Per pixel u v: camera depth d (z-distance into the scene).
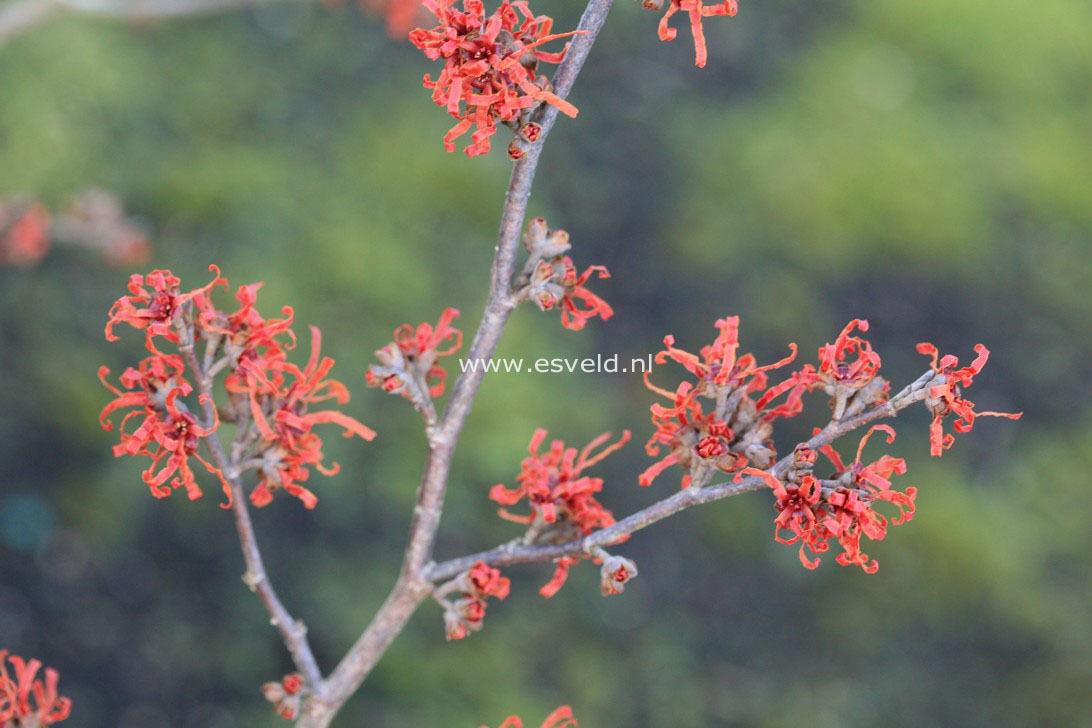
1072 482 15.50
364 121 13.83
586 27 2.59
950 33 17.66
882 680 13.52
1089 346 16.72
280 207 12.20
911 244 15.65
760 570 14.09
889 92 16.88
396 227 12.79
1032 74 17.86
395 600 3.03
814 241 15.42
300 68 14.05
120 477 11.27
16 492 11.35
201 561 12.11
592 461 2.89
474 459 11.51
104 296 11.59
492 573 2.91
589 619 13.16
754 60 17.03
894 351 15.99
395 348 2.90
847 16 17.80
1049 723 13.50
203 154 12.49
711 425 2.64
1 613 11.69
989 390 16.25
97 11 7.58
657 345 14.84
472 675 11.52
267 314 11.05
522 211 2.72
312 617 11.86
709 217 15.46
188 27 13.39
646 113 15.94
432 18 7.29
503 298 2.82
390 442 11.60
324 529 12.16
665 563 13.94
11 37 7.58
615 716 12.48
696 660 13.38
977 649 13.98
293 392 2.78
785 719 12.96
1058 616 14.16
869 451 14.48
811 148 15.99
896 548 13.95
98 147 11.59
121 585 12.05
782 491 2.49
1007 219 16.80
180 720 11.68
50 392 11.28
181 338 2.63
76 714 11.41
